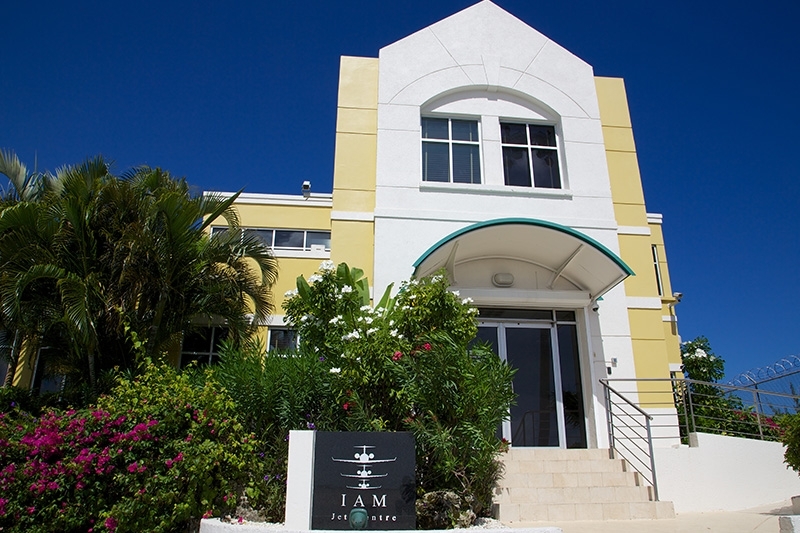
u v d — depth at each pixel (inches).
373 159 555.2
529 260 532.7
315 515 269.1
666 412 505.4
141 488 292.5
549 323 530.0
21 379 506.3
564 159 572.7
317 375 355.3
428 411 321.4
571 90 591.8
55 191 486.9
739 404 576.4
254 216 630.5
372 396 346.6
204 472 306.3
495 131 572.1
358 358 345.7
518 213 542.9
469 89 582.2
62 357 475.8
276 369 354.6
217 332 545.6
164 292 446.3
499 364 355.9
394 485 275.1
